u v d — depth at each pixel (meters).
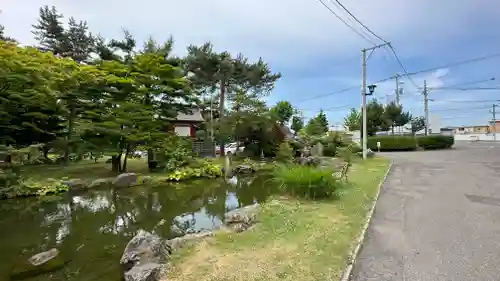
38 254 4.77
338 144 22.27
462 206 6.57
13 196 9.41
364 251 4.20
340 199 7.48
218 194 10.55
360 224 5.38
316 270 3.51
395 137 28.80
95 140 13.81
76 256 4.90
